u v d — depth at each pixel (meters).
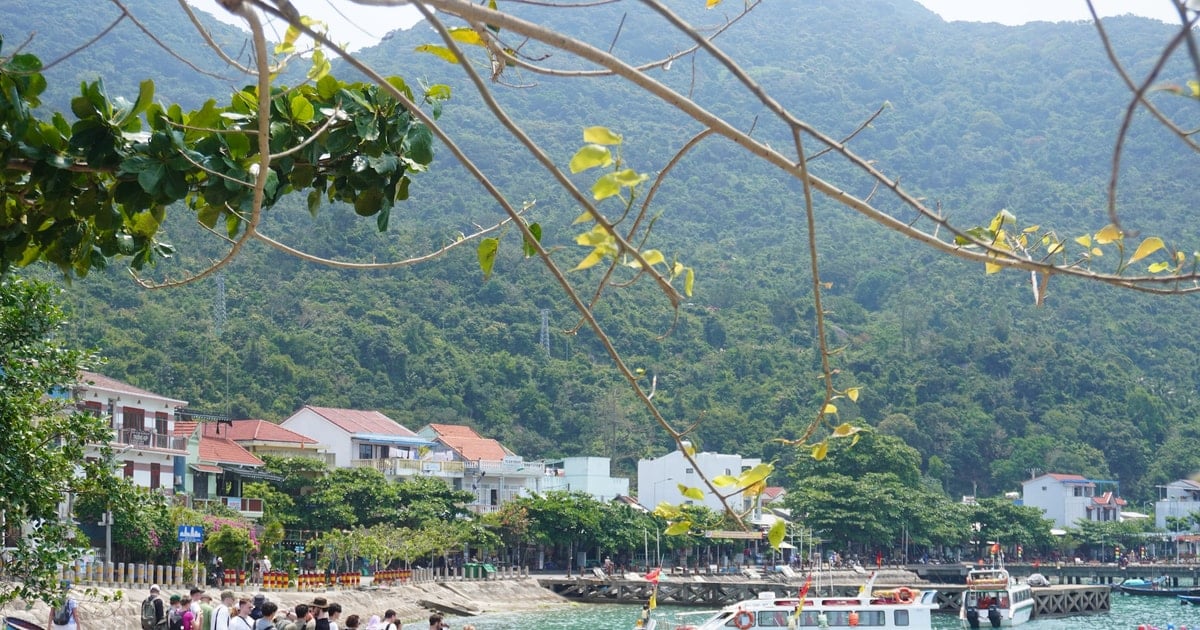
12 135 7.31
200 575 62.66
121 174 7.42
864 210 5.14
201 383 136.38
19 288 20.38
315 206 8.30
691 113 4.95
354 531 86.00
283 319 163.25
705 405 175.38
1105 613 98.12
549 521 110.00
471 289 187.75
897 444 142.38
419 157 8.16
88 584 50.75
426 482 102.50
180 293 153.75
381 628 37.75
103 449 22.09
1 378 19.84
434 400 159.00
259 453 97.44
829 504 131.00
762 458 166.25
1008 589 85.38
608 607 93.88
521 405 167.75
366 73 5.40
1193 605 107.00
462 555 111.06
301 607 24.02
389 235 193.62
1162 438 197.88
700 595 97.75
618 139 5.05
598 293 5.52
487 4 5.95
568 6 5.97
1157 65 3.69
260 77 5.17
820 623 59.97
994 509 148.62
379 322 170.25
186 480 79.94
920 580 129.25
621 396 173.12
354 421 113.81
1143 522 168.88
